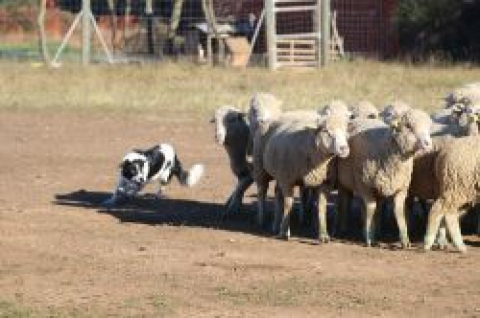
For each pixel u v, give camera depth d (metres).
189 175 19.23
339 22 48.28
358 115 16.58
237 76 36.50
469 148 14.35
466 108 15.66
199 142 25.66
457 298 12.18
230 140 17.38
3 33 57.16
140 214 17.44
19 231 15.70
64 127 28.05
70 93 33.06
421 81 34.72
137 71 37.16
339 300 12.05
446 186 14.48
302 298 12.12
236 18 50.88
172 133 27.06
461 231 16.14
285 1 42.22
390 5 48.19
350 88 33.25
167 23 50.19
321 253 14.48
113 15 50.38
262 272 13.32
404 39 48.12
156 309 11.72
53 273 13.30
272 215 17.48
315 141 14.78
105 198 18.81
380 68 38.12
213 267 13.58
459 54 45.91
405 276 13.17
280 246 14.93
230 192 19.59
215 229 16.17
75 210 17.58
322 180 15.12
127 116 29.94
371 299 12.09
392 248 14.84
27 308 11.78
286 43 42.00
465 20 46.97
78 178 20.80
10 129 27.66
